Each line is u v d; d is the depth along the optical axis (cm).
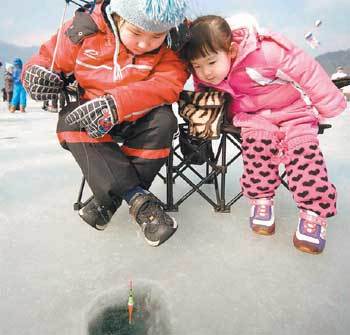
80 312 93
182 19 116
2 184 189
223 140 149
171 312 93
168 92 127
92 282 106
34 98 137
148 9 107
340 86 152
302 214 128
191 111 142
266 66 135
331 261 118
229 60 132
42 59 136
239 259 119
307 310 94
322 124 145
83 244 128
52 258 119
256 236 135
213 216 152
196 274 110
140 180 131
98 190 124
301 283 106
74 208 156
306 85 136
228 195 180
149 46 119
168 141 128
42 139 324
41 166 225
